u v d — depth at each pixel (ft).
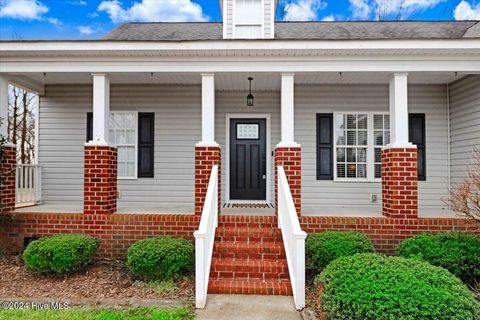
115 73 19.88
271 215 19.43
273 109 25.76
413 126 25.18
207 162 19.07
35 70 19.54
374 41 18.19
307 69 19.20
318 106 25.48
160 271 15.71
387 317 9.19
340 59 19.10
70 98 25.75
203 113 19.38
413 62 18.97
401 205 18.70
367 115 25.41
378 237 18.74
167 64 19.42
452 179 24.48
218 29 28.68
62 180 25.63
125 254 19.12
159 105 25.76
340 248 15.62
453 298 9.41
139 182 25.66
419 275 10.59
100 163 19.27
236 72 19.54
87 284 15.72
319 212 21.59
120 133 25.84
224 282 15.20
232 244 17.31
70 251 16.17
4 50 18.66
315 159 25.46
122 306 13.46
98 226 19.21
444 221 18.62
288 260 15.64
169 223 19.17
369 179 25.23
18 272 17.12
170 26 29.99
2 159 19.30
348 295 10.00
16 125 54.54
